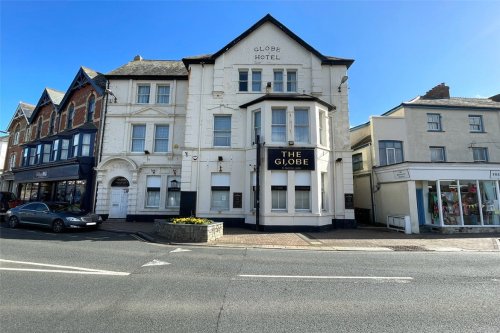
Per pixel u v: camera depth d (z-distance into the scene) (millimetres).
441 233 14367
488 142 20719
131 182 18344
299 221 14617
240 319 4305
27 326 3994
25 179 24547
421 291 5660
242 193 16219
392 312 4613
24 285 5746
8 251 8977
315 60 17234
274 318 4352
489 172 15219
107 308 4660
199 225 11383
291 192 14812
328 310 4684
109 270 6957
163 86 19719
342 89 17078
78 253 8844
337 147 16500
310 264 7879
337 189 16172
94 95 21250
